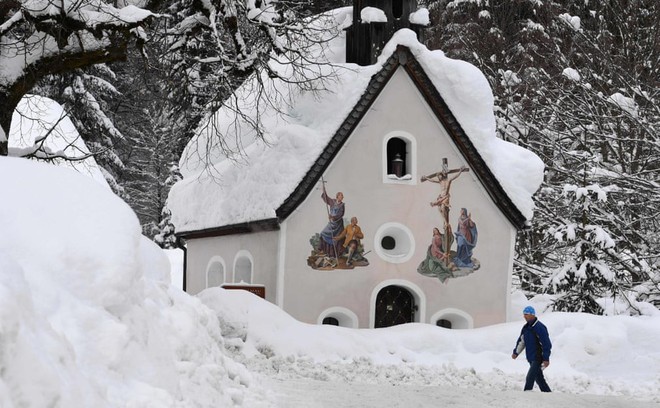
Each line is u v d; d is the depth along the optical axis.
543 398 16.19
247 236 27.52
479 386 20.36
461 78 27.27
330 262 25.67
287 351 21.20
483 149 27.25
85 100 43.25
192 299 11.98
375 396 15.22
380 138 26.53
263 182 26.22
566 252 37.50
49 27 18.16
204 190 30.92
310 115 27.31
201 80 28.66
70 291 7.91
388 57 26.31
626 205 36.44
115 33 18.81
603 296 34.66
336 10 30.33
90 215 8.55
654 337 24.44
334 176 25.84
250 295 22.50
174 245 55.47
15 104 19.44
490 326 25.03
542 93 40.25
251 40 23.78
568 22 41.25
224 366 11.66
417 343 23.28
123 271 8.26
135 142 61.44
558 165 38.69
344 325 26.09
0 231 7.93
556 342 24.06
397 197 26.59
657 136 35.91
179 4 25.58
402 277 26.48
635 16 40.12
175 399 8.60
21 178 8.61
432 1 49.59
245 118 24.48
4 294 6.33
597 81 39.78
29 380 6.25
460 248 27.23
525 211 27.89
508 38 46.09
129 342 8.16
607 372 23.52
